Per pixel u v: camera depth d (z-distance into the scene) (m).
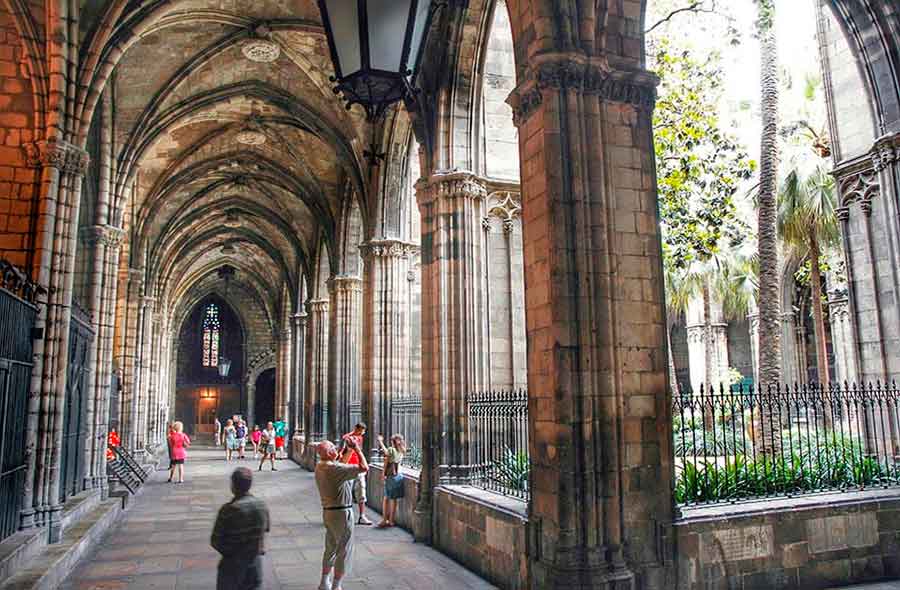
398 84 8.29
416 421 20.30
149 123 20.66
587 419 8.65
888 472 11.83
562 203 9.02
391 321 20.55
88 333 17.09
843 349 31.19
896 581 10.22
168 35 18.94
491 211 16.06
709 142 18.67
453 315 14.15
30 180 12.93
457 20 14.20
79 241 18.33
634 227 9.55
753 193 25.16
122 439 25.39
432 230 14.70
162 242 32.94
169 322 48.66
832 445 12.41
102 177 18.59
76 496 15.77
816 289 23.77
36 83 13.10
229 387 61.50
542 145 9.23
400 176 21.11
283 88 22.22
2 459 10.09
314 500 21.23
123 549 13.88
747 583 9.38
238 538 6.59
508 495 11.70
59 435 12.52
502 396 12.52
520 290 15.91
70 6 13.41
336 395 26.44
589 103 9.39
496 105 16.66
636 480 8.95
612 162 9.55
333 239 27.95
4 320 10.05
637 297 9.39
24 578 9.49
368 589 10.55
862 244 14.99
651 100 9.89
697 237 18.73
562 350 8.72
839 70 15.65
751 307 37.72
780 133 24.36
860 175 14.95
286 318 48.94
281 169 28.53
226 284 51.56
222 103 22.27
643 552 8.84
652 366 9.33
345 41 8.20
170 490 23.81
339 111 21.53
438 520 13.62
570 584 8.20
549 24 9.37
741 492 10.71
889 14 12.75
